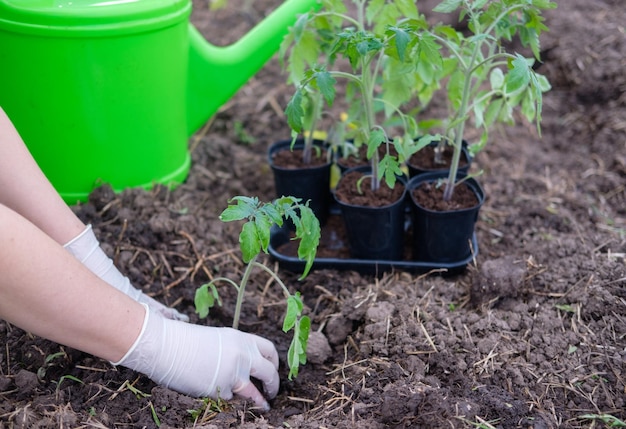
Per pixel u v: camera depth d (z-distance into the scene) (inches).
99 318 50.6
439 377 61.1
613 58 104.1
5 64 73.2
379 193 74.0
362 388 60.5
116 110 76.9
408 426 54.4
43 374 62.1
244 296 73.2
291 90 111.7
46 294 47.2
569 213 84.7
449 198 73.4
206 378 57.6
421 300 69.6
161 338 55.6
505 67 105.6
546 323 66.1
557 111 104.3
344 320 69.0
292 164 81.0
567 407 58.4
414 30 63.4
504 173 93.3
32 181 58.4
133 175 82.0
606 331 65.1
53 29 70.5
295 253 78.3
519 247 78.9
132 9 72.3
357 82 67.1
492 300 69.2
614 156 92.9
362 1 72.3
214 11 131.5
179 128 84.8
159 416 56.9
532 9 65.3
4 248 44.9
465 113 69.3
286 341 69.5
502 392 58.7
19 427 54.5
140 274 73.4
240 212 53.3
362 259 75.6
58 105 75.1
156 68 77.1
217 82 87.1
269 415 61.0
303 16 70.2
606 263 72.4
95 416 56.7
